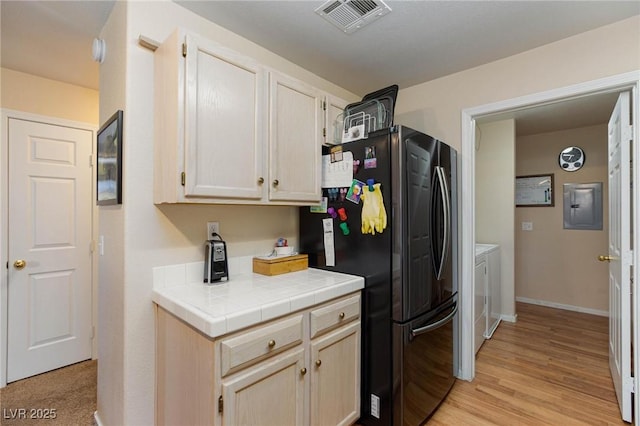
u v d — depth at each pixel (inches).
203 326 45.6
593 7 64.7
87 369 98.4
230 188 58.8
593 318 146.7
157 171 59.5
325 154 82.0
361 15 67.8
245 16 68.1
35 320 94.6
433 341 77.8
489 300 125.1
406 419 67.9
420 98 102.3
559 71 77.4
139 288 59.4
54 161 98.3
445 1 62.9
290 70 87.8
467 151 92.6
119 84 61.0
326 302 63.5
